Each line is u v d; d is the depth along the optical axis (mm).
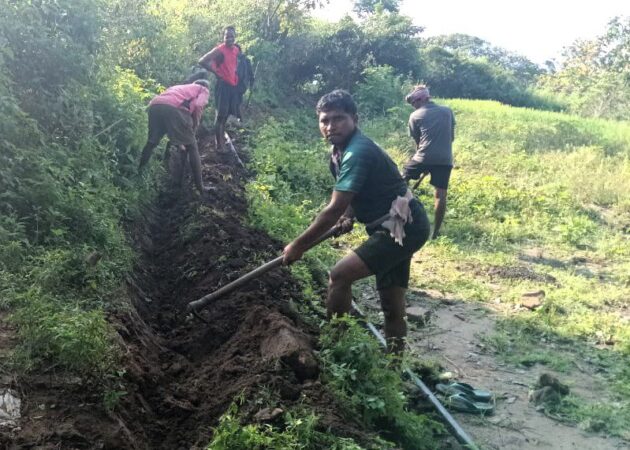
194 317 5336
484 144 15047
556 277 8258
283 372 4184
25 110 6633
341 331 4797
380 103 18781
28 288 4375
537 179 12812
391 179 4730
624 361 6043
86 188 6059
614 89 28406
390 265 4793
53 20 7113
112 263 5332
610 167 13812
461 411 4945
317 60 20328
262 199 8547
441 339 6254
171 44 12930
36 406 3432
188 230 6934
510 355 6027
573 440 4699
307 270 6785
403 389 4848
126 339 4469
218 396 4145
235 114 10727
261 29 18641
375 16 22969
